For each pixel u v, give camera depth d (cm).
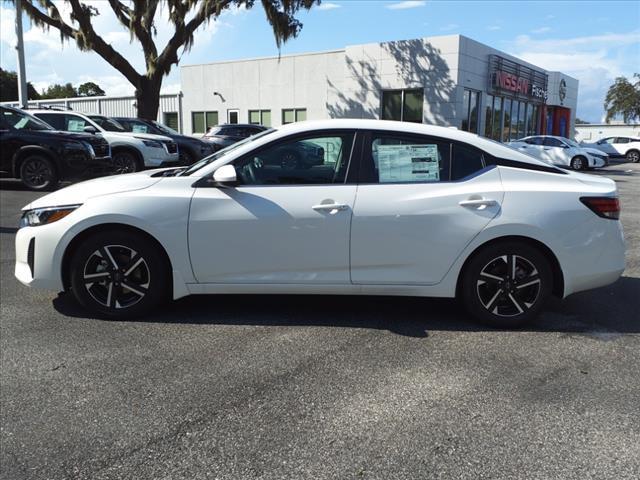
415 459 253
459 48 2211
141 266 423
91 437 270
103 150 1213
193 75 3098
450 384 327
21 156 1117
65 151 1120
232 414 292
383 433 274
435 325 428
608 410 299
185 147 1611
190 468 246
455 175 414
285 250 408
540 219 400
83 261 420
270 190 409
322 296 498
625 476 243
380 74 2422
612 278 421
